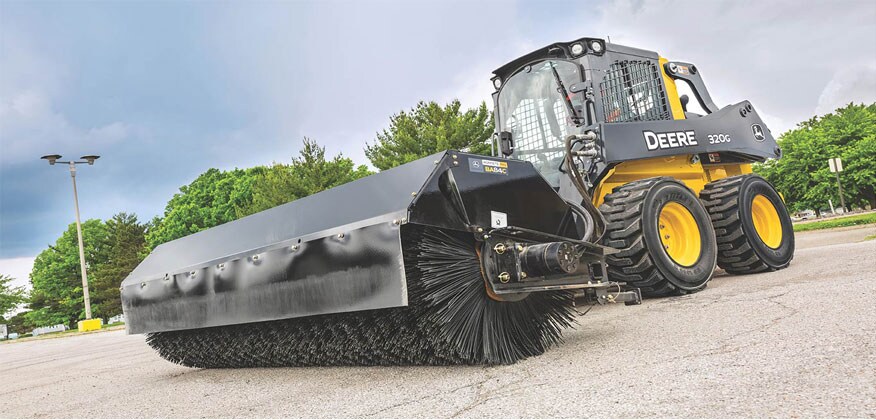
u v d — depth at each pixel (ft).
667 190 14.98
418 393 7.73
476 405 6.76
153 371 14.46
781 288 13.16
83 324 65.10
